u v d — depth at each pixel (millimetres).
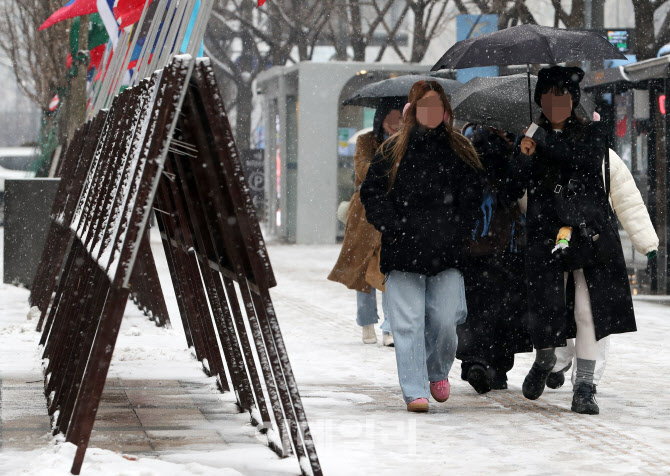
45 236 29000
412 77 18141
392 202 12195
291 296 27984
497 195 12875
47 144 46750
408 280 12148
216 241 10094
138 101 10797
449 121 12227
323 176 54594
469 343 13500
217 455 9586
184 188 10664
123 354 16422
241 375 11758
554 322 12180
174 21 10102
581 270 12234
